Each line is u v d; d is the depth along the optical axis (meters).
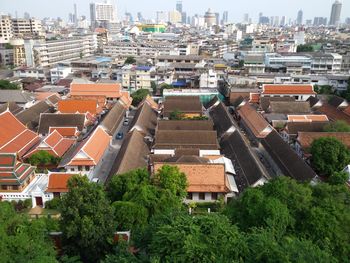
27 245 29.52
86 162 62.69
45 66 170.88
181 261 24.28
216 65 158.25
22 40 177.12
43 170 65.69
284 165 63.41
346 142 69.31
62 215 36.56
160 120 83.62
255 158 61.75
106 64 159.50
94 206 35.72
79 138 81.00
